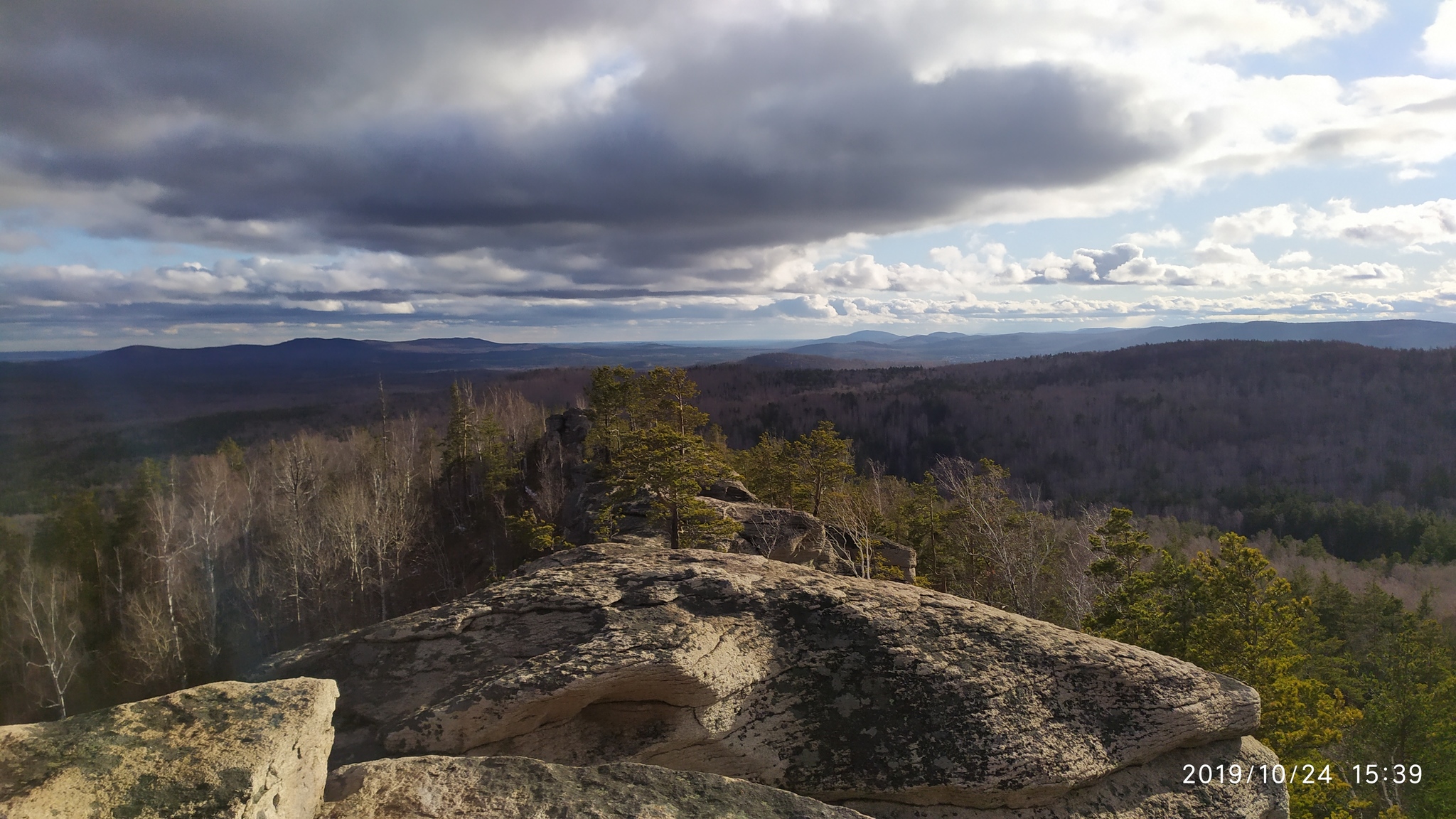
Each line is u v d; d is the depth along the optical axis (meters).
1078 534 35.06
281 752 5.81
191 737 5.84
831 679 9.96
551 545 33.97
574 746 9.15
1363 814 29.34
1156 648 23.50
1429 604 56.12
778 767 9.32
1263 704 20.86
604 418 50.34
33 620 36.09
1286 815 10.16
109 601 44.53
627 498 29.50
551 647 9.88
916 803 9.17
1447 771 30.17
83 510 49.53
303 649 10.45
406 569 55.00
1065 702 9.98
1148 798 9.68
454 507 68.06
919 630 10.57
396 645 10.27
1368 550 104.75
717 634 10.17
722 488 37.91
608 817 6.52
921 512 43.97
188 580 44.94
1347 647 50.25
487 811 6.46
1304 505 115.06
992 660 10.20
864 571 30.14
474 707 8.77
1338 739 20.42
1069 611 32.28
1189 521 111.75
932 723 9.50
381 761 7.02
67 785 5.13
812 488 42.31
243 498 59.50
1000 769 9.14
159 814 5.04
